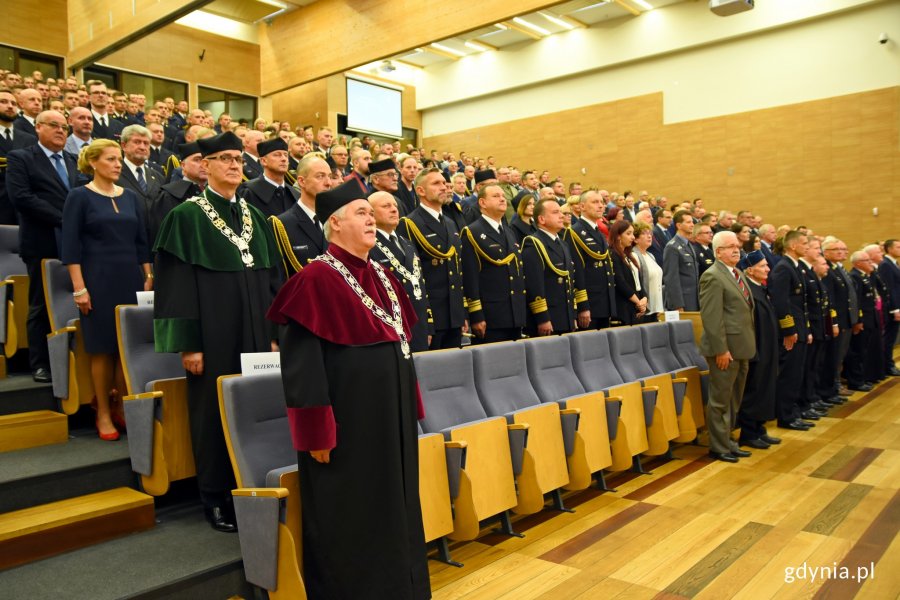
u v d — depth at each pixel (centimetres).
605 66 1498
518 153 1667
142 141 420
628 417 435
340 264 237
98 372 335
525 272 482
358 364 229
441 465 305
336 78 1568
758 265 519
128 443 302
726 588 284
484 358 378
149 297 335
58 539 258
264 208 387
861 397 722
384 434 230
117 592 224
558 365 434
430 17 979
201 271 280
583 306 520
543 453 360
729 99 1359
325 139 696
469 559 316
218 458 280
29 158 390
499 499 328
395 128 1697
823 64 1252
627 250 572
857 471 452
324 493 228
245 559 244
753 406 516
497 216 460
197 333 276
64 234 327
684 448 521
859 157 1223
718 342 474
